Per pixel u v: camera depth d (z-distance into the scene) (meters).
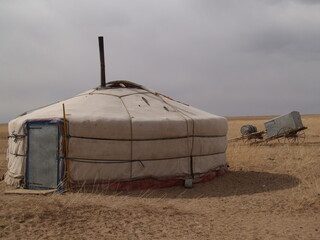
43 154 8.07
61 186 7.72
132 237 4.89
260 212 6.16
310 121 47.16
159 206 6.54
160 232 5.10
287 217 5.80
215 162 9.38
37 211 5.90
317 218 5.66
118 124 7.84
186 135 8.45
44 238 4.80
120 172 7.93
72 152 7.81
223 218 5.81
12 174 8.77
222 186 8.44
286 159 12.41
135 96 9.28
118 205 6.55
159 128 8.10
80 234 4.99
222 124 9.62
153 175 8.14
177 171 8.40
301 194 7.29
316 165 10.87
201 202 6.96
